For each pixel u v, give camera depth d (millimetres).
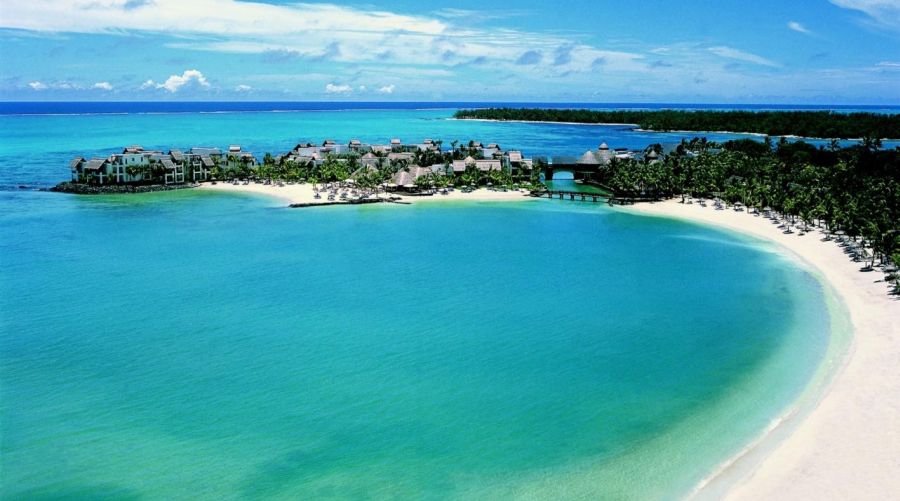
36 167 187625
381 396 46625
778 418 42125
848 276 76125
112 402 45625
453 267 84875
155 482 36188
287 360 53125
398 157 186125
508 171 167625
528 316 64500
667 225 114875
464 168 165750
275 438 40844
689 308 66625
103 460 38312
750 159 163000
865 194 101500
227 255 90562
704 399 45438
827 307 65312
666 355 53906
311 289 73812
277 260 88000
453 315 64812
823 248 91062
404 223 117250
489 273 81688
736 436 40156
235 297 70500
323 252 93250
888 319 59719
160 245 96500
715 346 55688
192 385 48375
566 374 50344
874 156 149250
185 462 38188
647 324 61875
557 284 76438
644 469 36781
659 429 41344
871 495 33531
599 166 175125
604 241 101625
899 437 38812
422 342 57312
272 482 36156
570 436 40719
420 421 42938
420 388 47969
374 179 153375
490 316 64562
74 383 48625
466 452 39000
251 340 57594
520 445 39750
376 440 40562
